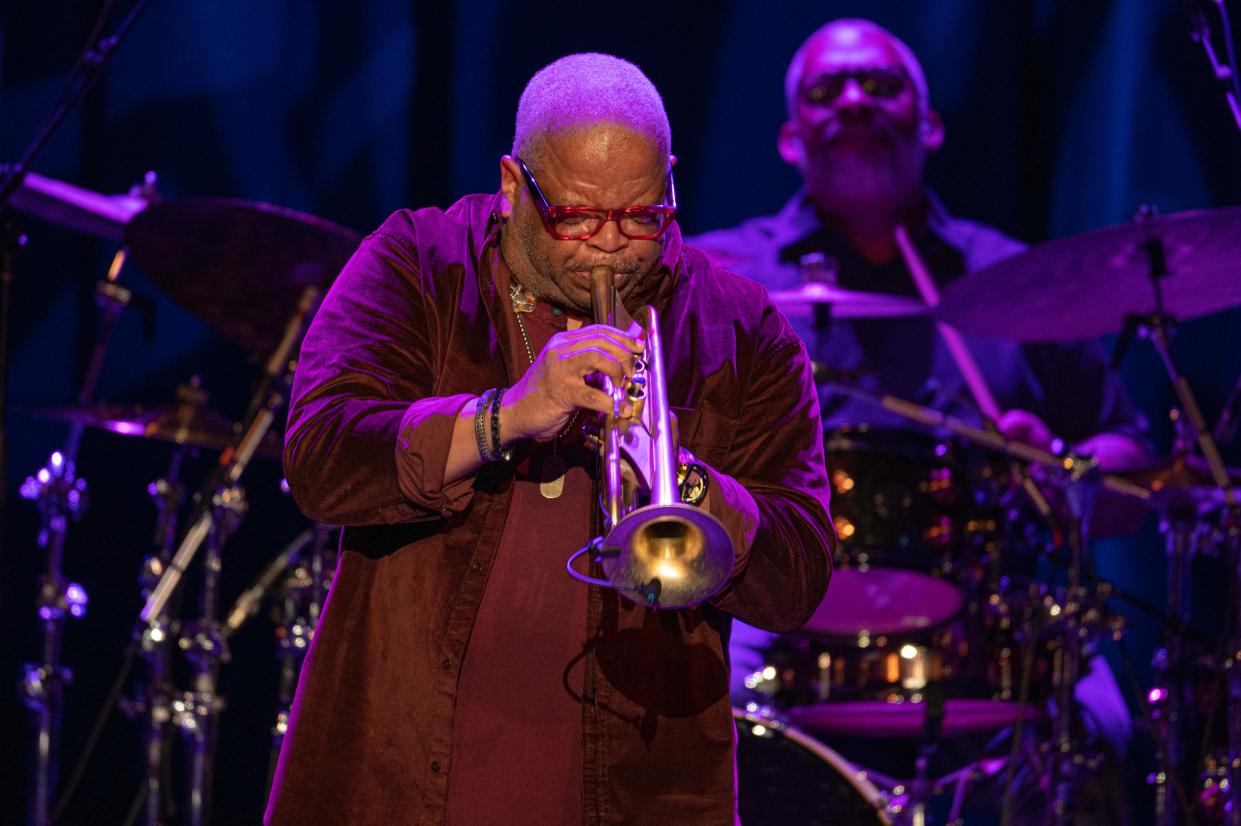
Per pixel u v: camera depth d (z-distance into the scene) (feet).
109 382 60.95
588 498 23.07
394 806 22.02
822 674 45.83
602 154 21.27
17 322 59.93
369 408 21.62
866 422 56.03
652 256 22.07
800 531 22.88
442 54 63.05
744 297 24.45
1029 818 48.14
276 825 22.20
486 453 20.83
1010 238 61.05
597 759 22.35
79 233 60.18
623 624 22.67
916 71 59.47
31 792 47.70
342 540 23.47
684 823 22.40
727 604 22.65
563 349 20.17
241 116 62.18
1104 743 48.52
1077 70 62.90
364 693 22.39
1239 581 45.55
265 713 59.41
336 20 62.80
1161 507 47.75
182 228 47.01
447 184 63.00
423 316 23.22
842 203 59.31
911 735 50.44
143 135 61.62
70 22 60.80
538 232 21.89
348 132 62.59
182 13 61.98
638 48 64.44
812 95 59.00
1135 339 61.52
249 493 60.54
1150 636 59.82
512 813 22.65
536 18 63.62
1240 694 43.68
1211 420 60.54
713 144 64.69
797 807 36.88
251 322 51.83
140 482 60.39
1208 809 44.11
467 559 22.48
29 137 60.29
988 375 57.98
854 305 53.21
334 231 46.83
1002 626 45.68
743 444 23.82
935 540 45.16
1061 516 47.14
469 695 22.62
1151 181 61.93
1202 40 41.65
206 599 46.65
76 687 58.75
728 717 22.97
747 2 64.75
